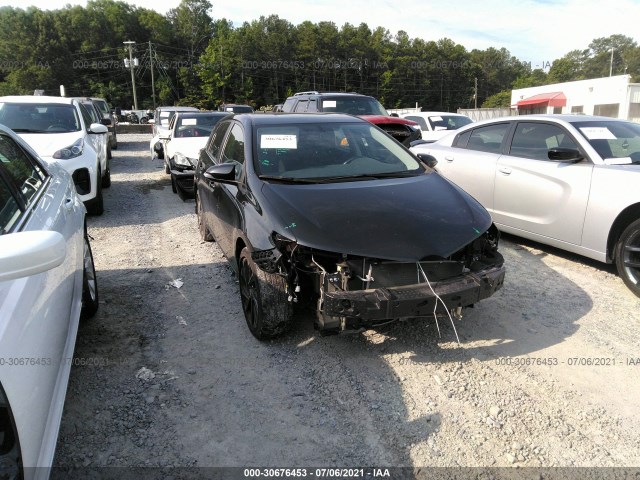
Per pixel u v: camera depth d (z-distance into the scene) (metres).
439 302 3.15
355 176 4.19
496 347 3.71
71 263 3.08
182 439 2.76
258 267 3.49
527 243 6.25
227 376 3.35
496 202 5.98
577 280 4.97
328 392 3.17
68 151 7.46
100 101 20.69
